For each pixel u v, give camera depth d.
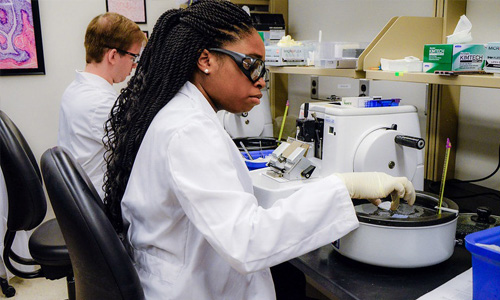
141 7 2.89
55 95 2.72
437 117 1.71
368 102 1.45
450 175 1.78
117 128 0.99
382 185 0.91
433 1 1.69
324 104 1.52
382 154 1.37
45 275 1.59
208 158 0.77
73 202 0.79
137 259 0.92
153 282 0.87
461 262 1.08
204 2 0.87
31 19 2.55
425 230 0.99
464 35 1.32
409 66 1.43
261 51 0.90
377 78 1.49
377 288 0.97
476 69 1.25
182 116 0.82
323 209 0.81
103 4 2.77
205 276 0.89
